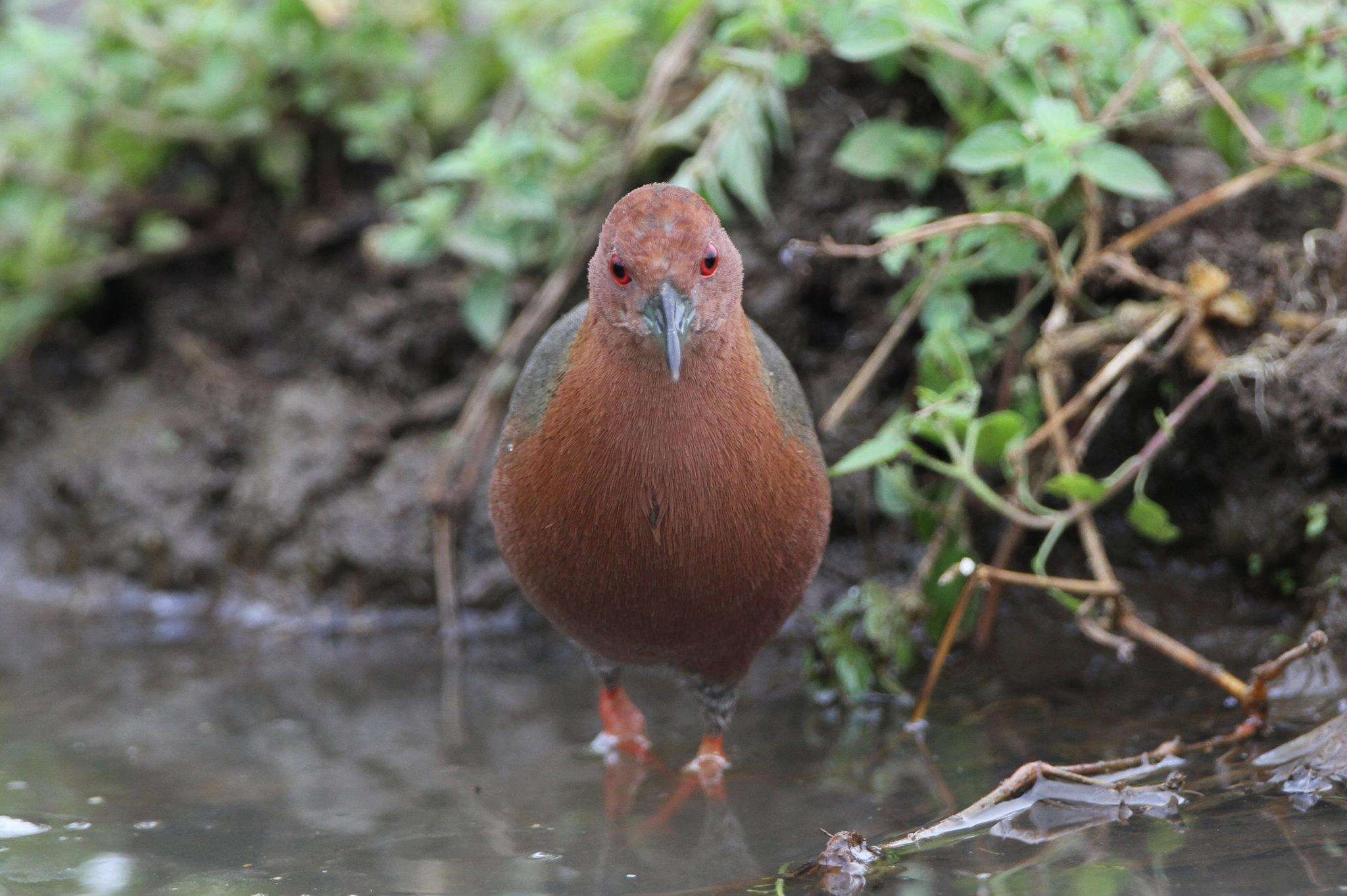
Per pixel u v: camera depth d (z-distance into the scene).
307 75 12.73
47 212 12.75
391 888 6.89
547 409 7.52
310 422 12.10
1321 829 6.79
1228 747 8.00
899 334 10.03
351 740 9.12
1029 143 9.45
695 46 11.72
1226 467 10.12
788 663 10.30
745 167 10.89
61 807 8.01
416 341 12.25
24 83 12.84
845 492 11.16
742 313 7.48
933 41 9.98
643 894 6.74
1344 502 9.11
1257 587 10.02
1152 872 6.47
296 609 11.74
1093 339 9.73
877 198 11.28
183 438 12.59
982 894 6.41
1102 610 9.51
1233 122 9.95
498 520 7.95
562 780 8.38
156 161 13.17
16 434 13.38
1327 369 9.11
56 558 12.61
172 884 6.98
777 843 7.30
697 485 7.25
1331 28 9.91
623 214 7.11
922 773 8.12
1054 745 8.31
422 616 11.62
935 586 9.65
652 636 7.79
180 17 12.70
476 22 13.03
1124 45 10.02
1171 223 9.57
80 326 13.58
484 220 11.60
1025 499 9.18
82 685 10.28
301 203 13.10
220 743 9.06
